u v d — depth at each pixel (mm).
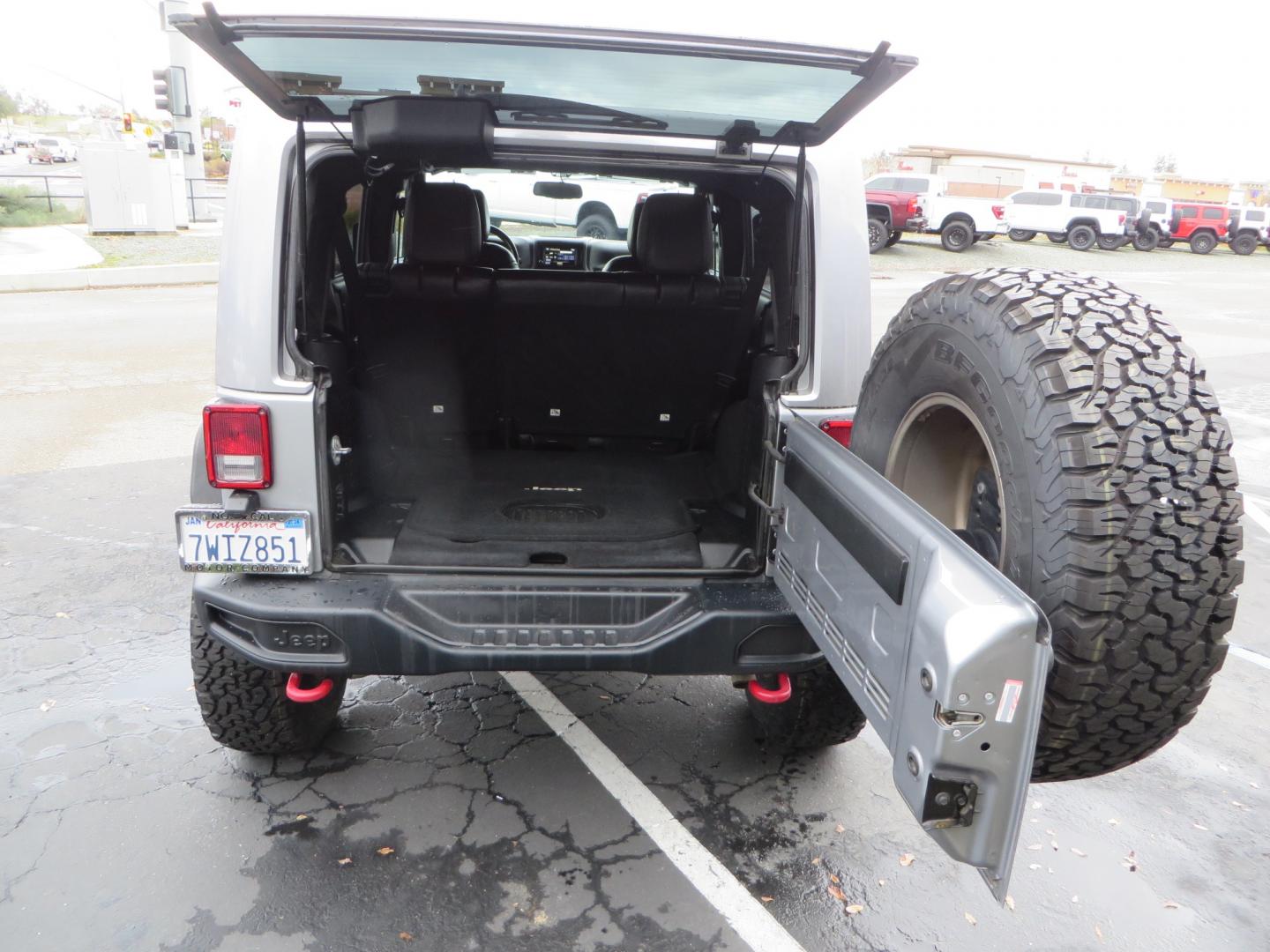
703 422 3650
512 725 3154
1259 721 3445
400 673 2236
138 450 6172
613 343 3354
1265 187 67438
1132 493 1459
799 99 1985
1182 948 2299
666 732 3137
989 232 26016
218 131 43875
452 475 3330
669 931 2275
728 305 3229
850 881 2471
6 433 6465
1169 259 29000
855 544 1801
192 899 2322
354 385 3037
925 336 1898
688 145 2453
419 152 2299
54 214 22188
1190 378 1534
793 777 2904
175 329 10570
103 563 4410
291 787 2775
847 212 2424
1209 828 2795
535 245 4855
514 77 1962
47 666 3459
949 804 1463
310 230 2557
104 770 2830
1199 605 1488
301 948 2186
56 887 2346
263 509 2297
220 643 2418
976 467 1963
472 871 2453
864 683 1734
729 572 2424
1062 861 2611
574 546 2680
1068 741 1605
